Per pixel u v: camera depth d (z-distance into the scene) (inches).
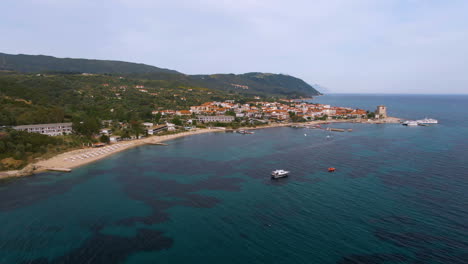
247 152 6058.1
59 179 4244.6
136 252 2393.0
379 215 2955.2
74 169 4768.7
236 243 2508.6
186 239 2583.7
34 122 6899.6
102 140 6712.6
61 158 5265.8
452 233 2578.7
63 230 2741.1
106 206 3275.1
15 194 3646.7
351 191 3631.9
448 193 3479.3
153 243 2522.1
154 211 3142.2
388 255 2284.7
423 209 3065.9
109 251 2405.3
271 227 2765.7
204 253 2370.8
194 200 3425.2
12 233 2682.1
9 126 6092.5
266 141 7475.4
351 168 4650.6
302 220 2886.3
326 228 2721.5
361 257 2269.9
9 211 3147.1
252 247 2445.9
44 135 5816.9
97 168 4835.1
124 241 2554.1
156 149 6471.5
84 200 3449.8
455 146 6274.6
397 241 2475.4
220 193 3639.3
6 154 4773.6
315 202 3314.5
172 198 3494.1
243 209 3164.4
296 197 3472.0
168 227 2795.3
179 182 4079.7
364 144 6771.7
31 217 3004.4
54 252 2389.3
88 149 6072.8
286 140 7608.3
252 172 4539.9
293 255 2322.8
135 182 4092.0
